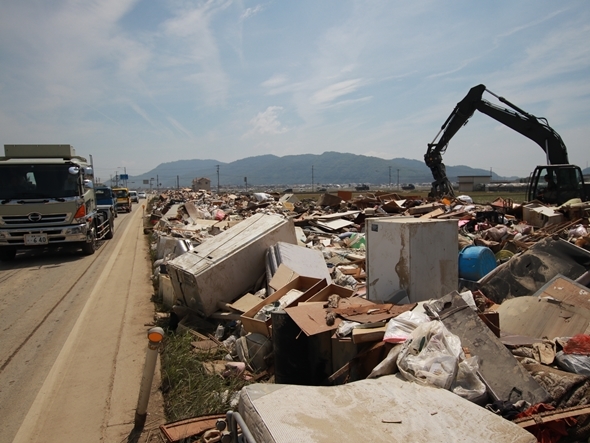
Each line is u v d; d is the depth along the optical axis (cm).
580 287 568
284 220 900
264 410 283
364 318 461
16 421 476
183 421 416
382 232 578
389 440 253
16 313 883
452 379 341
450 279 580
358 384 334
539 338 496
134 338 728
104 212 2022
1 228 1429
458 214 1773
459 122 2466
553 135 2162
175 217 2350
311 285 697
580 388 360
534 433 309
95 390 544
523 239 1227
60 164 1482
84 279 1203
